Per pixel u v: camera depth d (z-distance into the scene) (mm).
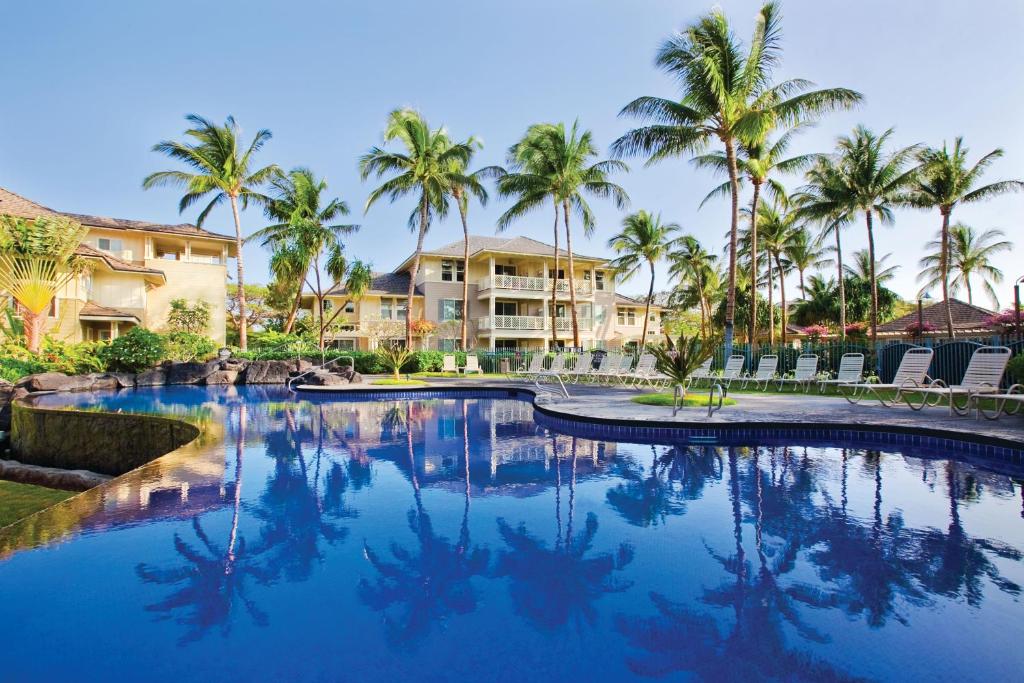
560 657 2057
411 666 1986
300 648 2096
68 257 14914
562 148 24016
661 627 2287
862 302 34031
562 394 12516
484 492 4520
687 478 5016
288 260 27141
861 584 2703
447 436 7629
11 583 2588
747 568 2910
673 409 8727
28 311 14430
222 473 4906
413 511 3971
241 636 2170
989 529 3498
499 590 2656
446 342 33125
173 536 3256
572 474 5203
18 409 8984
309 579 2752
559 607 2486
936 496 4312
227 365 19656
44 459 8148
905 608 2426
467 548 3229
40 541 3127
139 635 2150
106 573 2715
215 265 26375
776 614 2383
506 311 34906
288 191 29297
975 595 2543
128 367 17953
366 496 4375
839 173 23250
